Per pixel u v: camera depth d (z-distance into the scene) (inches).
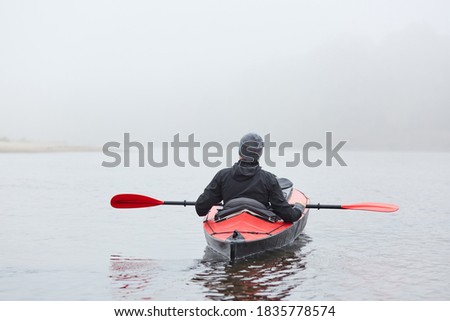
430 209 446.0
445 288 216.5
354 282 224.7
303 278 229.9
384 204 298.7
